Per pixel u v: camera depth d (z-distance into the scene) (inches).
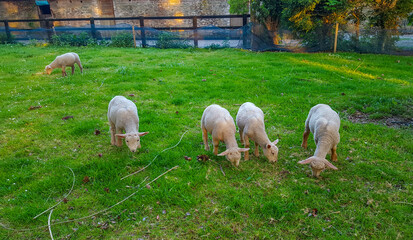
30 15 1179.9
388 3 585.9
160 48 704.4
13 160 211.8
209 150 225.5
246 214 161.8
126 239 146.3
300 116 283.0
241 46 684.1
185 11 1069.1
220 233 149.3
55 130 260.2
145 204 169.8
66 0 1094.4
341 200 170.6
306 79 407.5
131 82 399.5
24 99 337.7
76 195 177.8
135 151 201.5
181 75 435.5
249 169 202.7
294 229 150.9
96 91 361.4
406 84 388.2
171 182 186.7
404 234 146.4
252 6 676.7
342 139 240.1
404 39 589.3
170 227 153.7
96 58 561.9
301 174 196.1
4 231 151.0
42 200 171.8
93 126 265.4
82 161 212.7
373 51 588.1
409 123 267.7
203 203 169.6
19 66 497.0
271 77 414.9
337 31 591.5
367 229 150.4
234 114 285.9
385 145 229.9
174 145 233.3
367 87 369.1
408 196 172.2
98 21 1114.1
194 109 303.7
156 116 285.6
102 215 162.2
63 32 761.6
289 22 636.7
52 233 150.6
